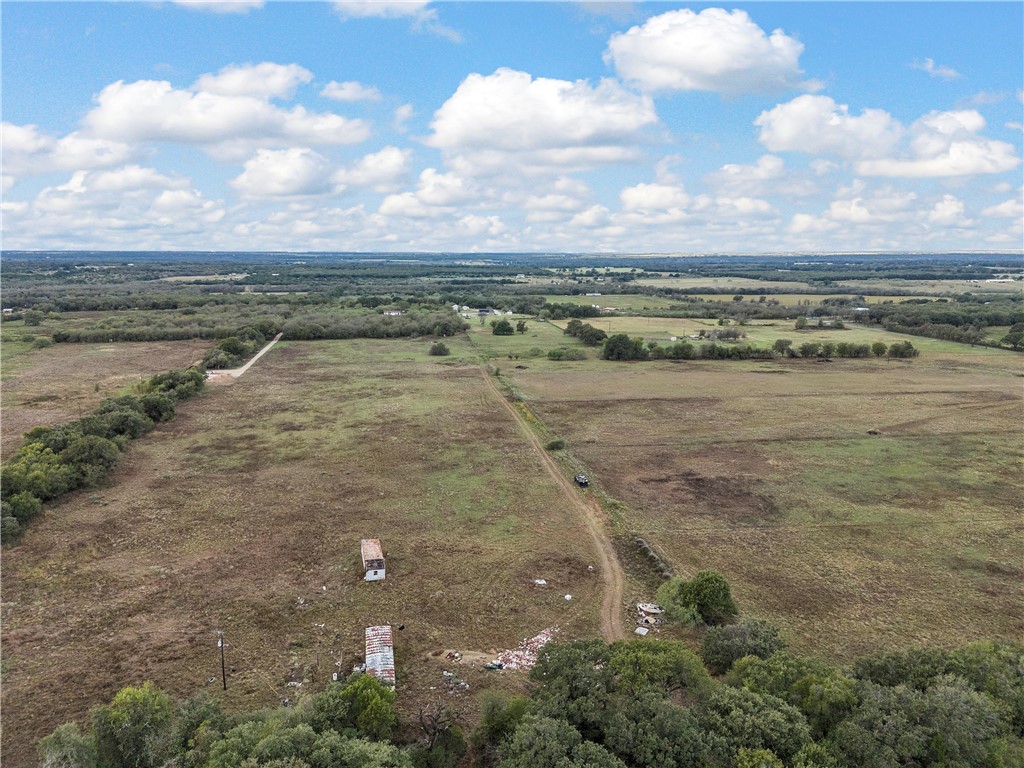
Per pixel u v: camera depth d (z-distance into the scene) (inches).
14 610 1675.7
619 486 2608.3
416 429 3376.0
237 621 1646.2
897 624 1664.6
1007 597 1801.2
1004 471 2785.4
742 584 1852.9
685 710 1107.9
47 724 1283.2
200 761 1075.3
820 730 1127.0
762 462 2903.5
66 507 2321.6
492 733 1204.5
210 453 2952.8
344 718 1197.7
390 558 1987.0
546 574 1904.5
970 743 1047.0
